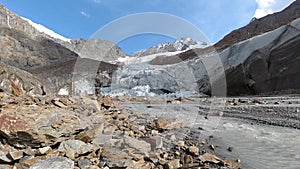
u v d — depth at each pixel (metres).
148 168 3.57
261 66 29.03
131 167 3.44
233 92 31.00
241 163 4.09
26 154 3.20
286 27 29.97
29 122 3.35
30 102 5.32
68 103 5.84
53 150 3.42
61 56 124.56
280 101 13.88
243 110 10.47
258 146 5.04
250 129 6.57
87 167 3.23
